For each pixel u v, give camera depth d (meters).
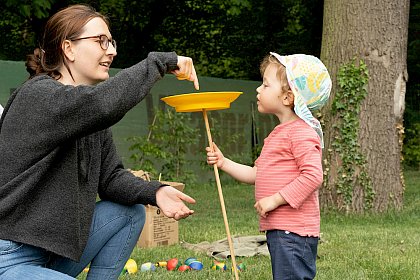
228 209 11.61
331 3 10.55
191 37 21.28
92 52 3.54
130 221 3.85
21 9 15.20
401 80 10.52
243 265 6.10
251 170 4.65
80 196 3.45
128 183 3.82
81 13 3.57
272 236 4.35
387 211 10.41
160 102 15.40
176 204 3.78
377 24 10.31
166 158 14.88
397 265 6.25
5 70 13.14
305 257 4.31
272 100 4.53
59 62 3.57
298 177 4.26
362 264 6.39
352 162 10.34
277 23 20.58
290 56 4.55
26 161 3.28
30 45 19.78
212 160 4.56
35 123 3.26
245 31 20.88
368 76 10.32
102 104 3.20
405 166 20.09
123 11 20.16
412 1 19.27
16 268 3.28
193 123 16.12
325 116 10.54
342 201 10.38
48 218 3.28
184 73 3.58
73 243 3.35
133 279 5.57
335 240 7.89
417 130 20.19
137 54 20.58
